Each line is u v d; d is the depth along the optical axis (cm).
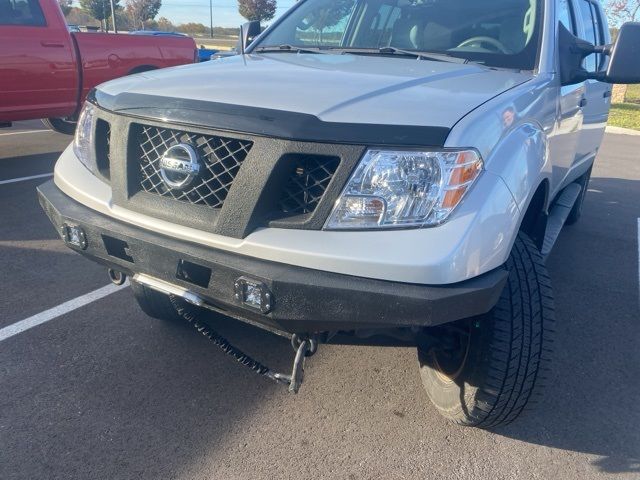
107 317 353
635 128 1562
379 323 194
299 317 200
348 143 199
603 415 291
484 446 263
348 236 198
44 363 303
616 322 395
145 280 236
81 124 278
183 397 283
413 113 209
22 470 233
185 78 259
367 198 198
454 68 286
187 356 317
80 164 271
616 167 996
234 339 335
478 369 236
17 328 335
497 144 220
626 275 484
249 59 312
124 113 240
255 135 206
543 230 308
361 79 245
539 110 275
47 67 676
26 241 472
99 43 739
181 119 221
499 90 251
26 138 923
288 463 246
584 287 454
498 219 206
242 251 207
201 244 216
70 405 272
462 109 217
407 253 192
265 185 205
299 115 206
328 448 256
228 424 267
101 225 238
